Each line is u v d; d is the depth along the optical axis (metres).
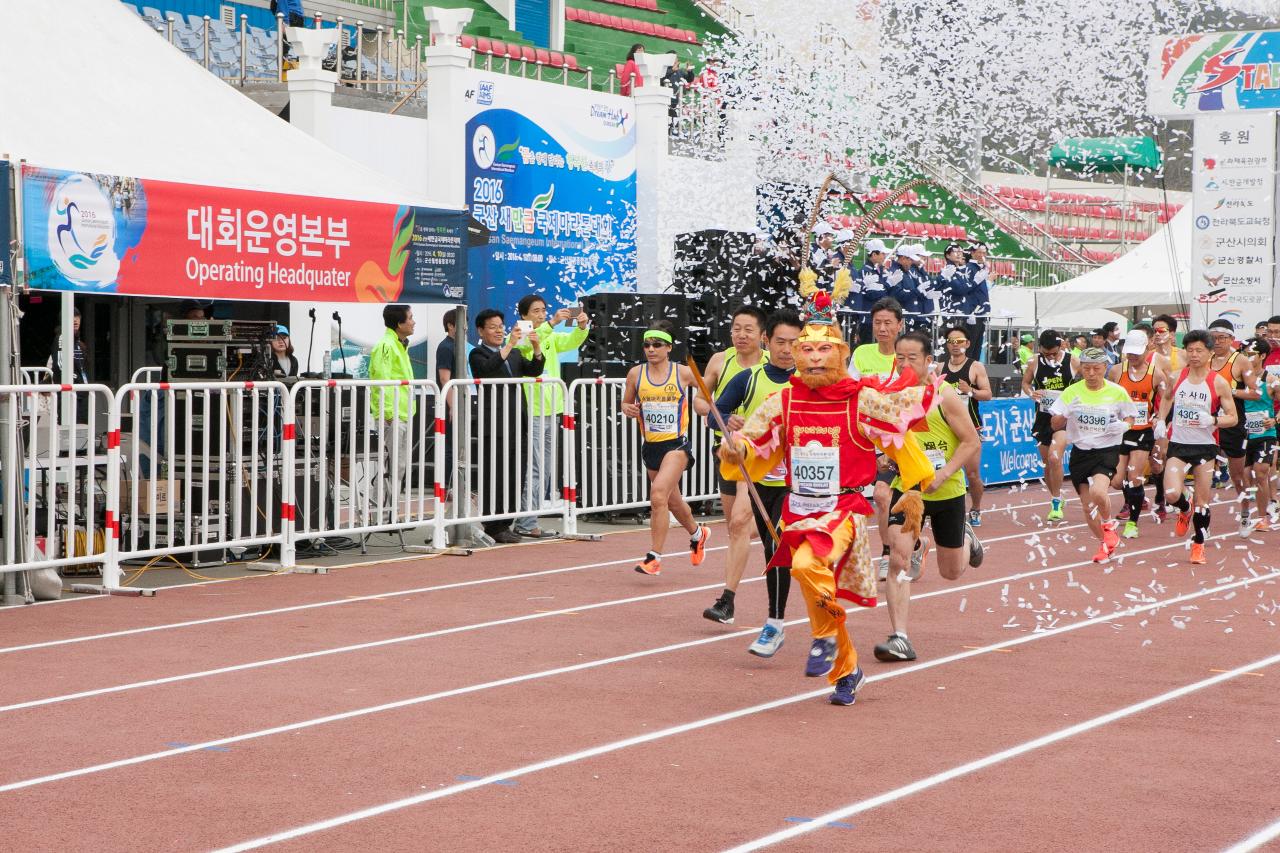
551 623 9.17
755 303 15.91
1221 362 14.01
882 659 8.11
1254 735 6.50
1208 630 9.16
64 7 11.81
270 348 11.72
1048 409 16.31
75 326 14.77
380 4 23.72
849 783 5.68
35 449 9.73
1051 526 15.19
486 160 18.05
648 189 20.64
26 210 9.30
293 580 10.87
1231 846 4.97
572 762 5.95
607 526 14.55
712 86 22.38
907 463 7.10
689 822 5.17
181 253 10.16
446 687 7.33
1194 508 12.41
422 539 13.18
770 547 7.87
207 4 20.61
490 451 12.83
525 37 26.38
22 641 8.43
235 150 11.43
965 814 5.29
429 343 17.73
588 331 14.78
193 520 11.23
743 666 7.93
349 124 16.98
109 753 6.05
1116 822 5.21
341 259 11.23
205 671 7.66
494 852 4.83
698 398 10.85
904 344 9.16
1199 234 18.72
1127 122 23.84
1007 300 25.61
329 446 11.81
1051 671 7.89
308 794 5.48
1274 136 18.22
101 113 10.84
